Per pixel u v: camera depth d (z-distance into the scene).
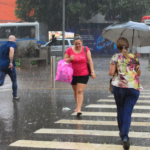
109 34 6.48
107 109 8.59
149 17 32.88
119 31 6.34
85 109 8.59
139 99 10.35
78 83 7.65
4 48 9.41
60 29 45.06
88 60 7.61
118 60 5.25
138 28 5.73
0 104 9.39
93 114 7.91
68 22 45.16
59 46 38.16
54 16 44.12
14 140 5.60
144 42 6.39
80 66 7.55
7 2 52.34
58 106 9.06
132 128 6.44
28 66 24.62
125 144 4.86
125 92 5.18
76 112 8.18
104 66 25.91
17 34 36.44
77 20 45.34
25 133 6.09
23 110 8.47
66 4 43.47
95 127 6.55
